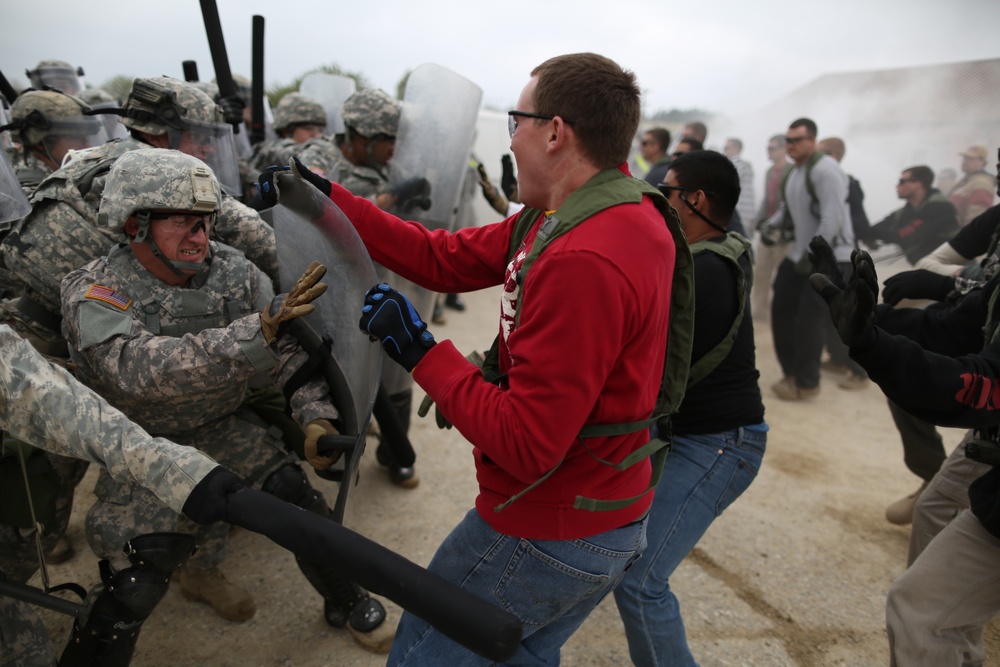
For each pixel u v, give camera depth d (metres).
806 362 5.22
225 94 3.10
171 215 1.65
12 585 1.50
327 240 1.64
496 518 1.33
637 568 1.84
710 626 2.57
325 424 1.83
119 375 1.62
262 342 1.62
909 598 1.80
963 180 7.01
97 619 1.59
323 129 4.26
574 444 1.25
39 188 1.95
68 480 1.91
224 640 2.30
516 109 1.26
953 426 1.48
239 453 2.00
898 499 3.70
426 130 3.07
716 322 1.82
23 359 1.31
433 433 4.00
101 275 1.71
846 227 5.00
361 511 3.10
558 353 1.08
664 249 1.18
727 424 1.92
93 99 4.00
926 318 2.03
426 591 1.05
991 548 1.70
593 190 1.19
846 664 2.44
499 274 1.66
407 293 3.13
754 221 8.39
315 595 2.56
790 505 3.54
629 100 1.21
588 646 2.44
